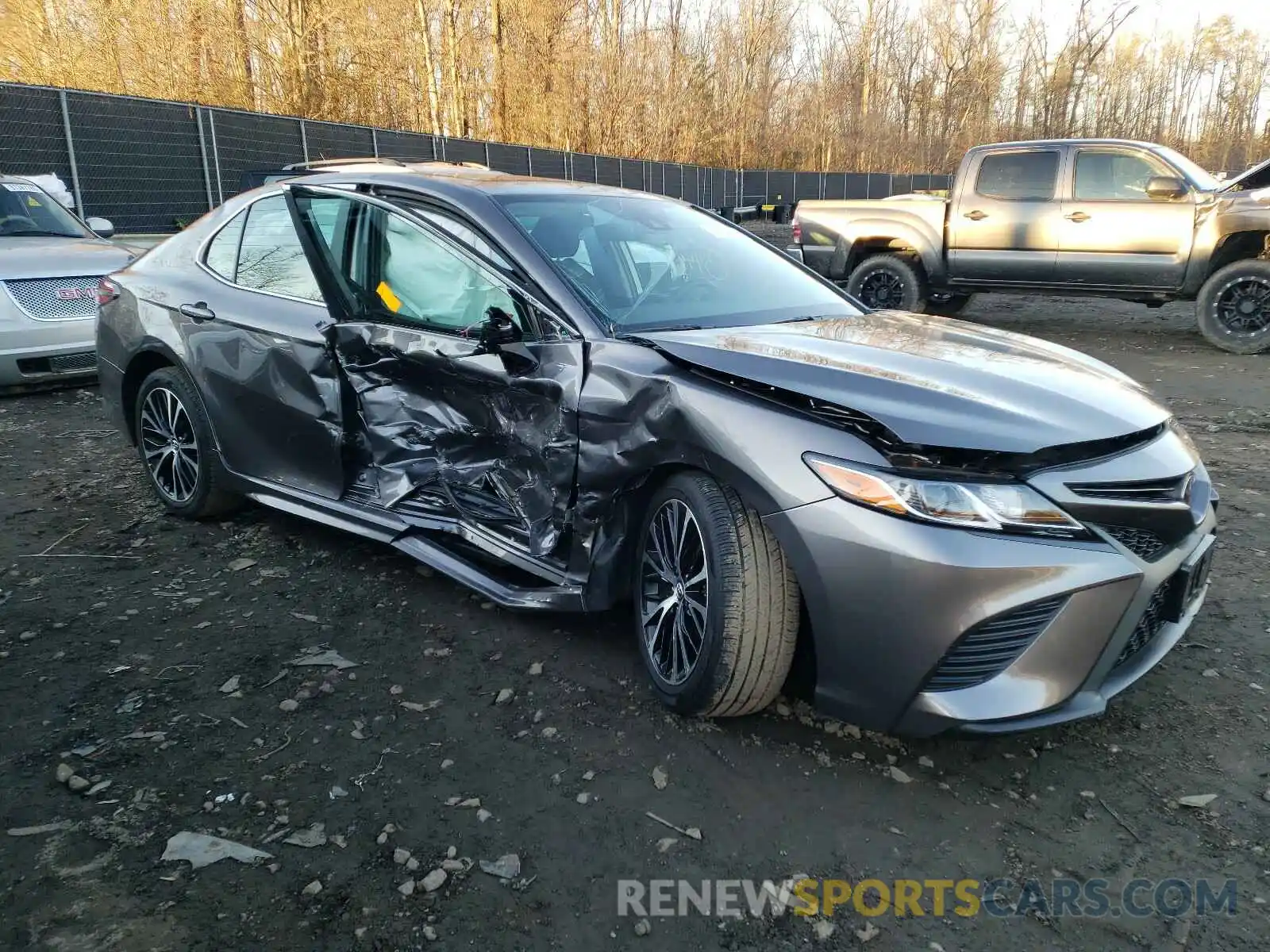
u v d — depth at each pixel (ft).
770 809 7.90
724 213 94.94
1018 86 110.42
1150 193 29.55
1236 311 29.09
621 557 9.73
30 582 12.25
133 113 46.55
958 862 7.35
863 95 147.43
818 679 8.17
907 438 7.47
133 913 6.66
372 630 11.00
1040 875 7.22
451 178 12.12
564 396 9.68
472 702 9.48
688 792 8.11
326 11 78.64
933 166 136.15
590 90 111.04
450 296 11.12
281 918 6.66
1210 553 8.81
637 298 10.77
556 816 7.79
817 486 7.79
